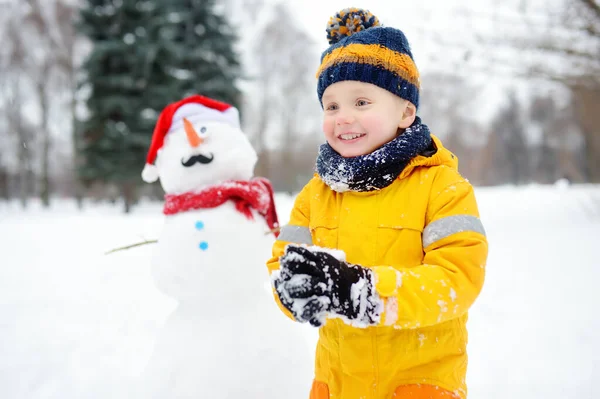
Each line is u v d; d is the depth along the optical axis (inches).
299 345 101.9
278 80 1139.9
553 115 1397.6
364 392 60.0
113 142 644.7
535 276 209.8
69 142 1117.1
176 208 106.0
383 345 59.6
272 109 1133.7
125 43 651.5
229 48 740.7
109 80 643.5
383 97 64.1
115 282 218.1
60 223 435.2
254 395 92.0
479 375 120.7
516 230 339.3
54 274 235.0
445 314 52.4
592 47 332.2
